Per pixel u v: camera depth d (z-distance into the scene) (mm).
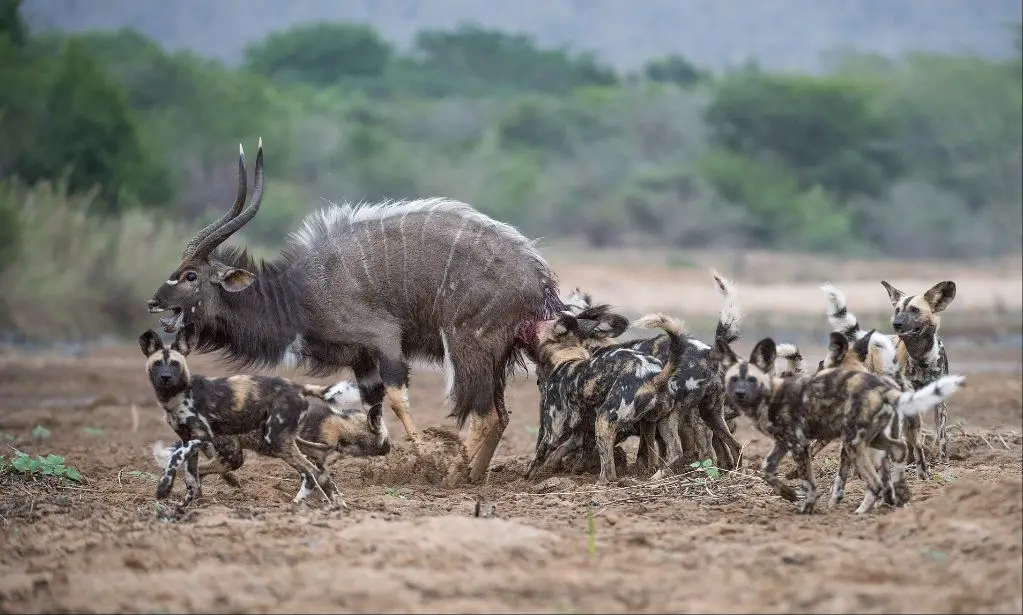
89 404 71875
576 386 43688
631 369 42438
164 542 32844
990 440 52656
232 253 46062
